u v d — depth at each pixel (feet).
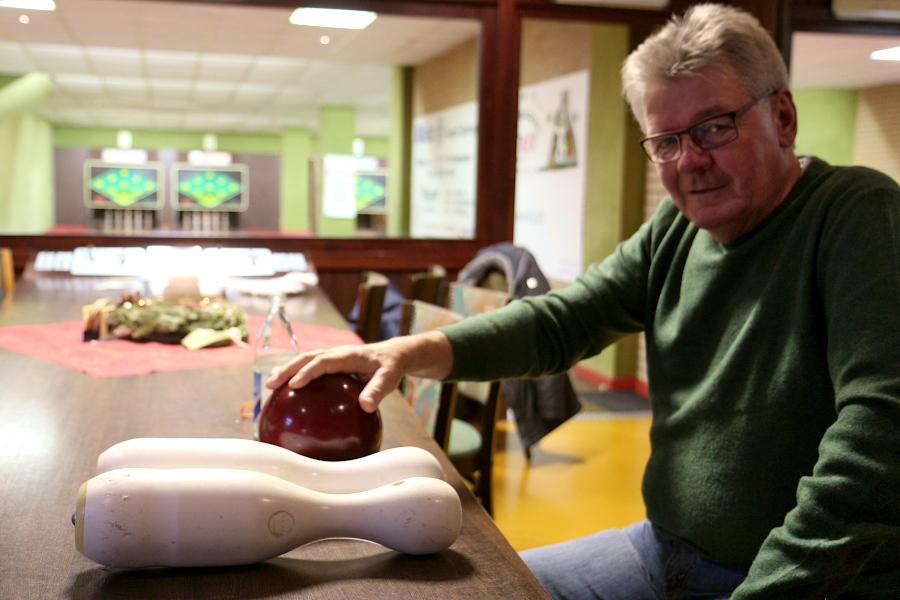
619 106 15.92
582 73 17.37
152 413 4.42
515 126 14.14
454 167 19.26
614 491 10.54
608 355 16.58
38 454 3.72
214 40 18.42
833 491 2.88
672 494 4.08
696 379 4.08
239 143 43.47
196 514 2.43
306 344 6.56
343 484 2.74
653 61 3.80
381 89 27.40
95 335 6.55
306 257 13.52
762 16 13.96
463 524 3.06
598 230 16.87
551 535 9.12
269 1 12.96
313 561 2.70
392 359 3.66
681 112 3.74
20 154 24.57
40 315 7.82
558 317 4.55
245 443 2.70
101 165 29.96
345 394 3.31
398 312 11.97
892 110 20.54
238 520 2.45
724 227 3.90
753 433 3.71
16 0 14.43
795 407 3.59
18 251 13.09
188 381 5.21
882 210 3.39
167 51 19.95
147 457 2.60
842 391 3.12
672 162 3.87
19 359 5.81
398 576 2.60
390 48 19.35
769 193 3.79
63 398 4.74
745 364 3.77
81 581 2.50
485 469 7.02
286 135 42.34
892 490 2.85
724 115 3.66
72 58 20.98
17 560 2.64
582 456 11.94
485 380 4.30
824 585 2.92
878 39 15.90
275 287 9.55
